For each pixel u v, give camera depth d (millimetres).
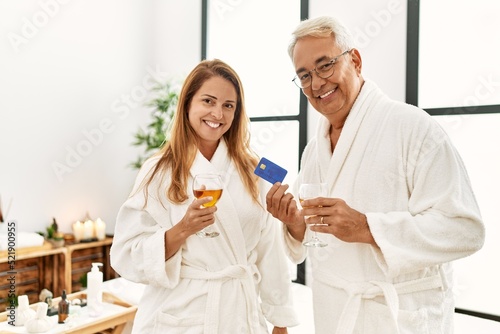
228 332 1212
